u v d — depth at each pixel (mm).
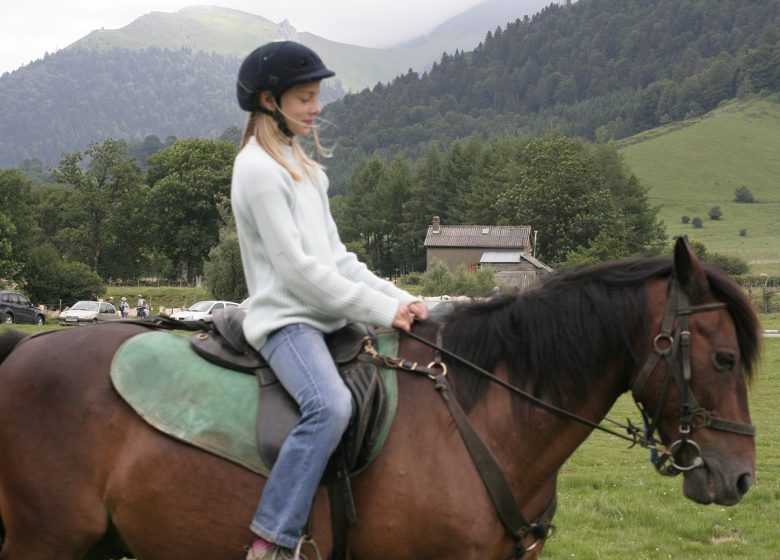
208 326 3797
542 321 3529
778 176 157000
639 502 8336
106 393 3416
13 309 36594
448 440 3326
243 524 3262
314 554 3293
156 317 3896
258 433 3287
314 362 3270
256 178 3324
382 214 98312
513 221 78000
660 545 6980
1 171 47750
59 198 79312
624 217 80375
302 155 3541
